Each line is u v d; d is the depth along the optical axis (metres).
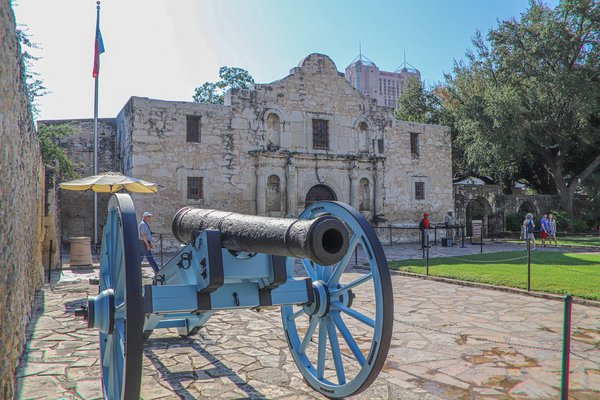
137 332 3.06
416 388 4.39
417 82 35.31
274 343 5.91
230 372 4.82
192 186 19.20
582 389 4.36
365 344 5.86
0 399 3.43
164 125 18.69
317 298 4.29
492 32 29.50
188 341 5.99
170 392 4.28
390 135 24.05
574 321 6.98
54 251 13.18
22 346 5.42
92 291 9.56
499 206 28.17
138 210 18.11
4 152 3.83
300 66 21.59
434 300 8.70
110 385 3.77
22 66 5.46
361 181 23.47
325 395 4.18
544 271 11.81
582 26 27.06
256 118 20.48
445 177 25.77
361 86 143.88
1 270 3.60
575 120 27.94
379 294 3.62
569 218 28.77
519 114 26.52
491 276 10.84
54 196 13.73
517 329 6.56
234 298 4.04
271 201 20.84
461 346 5.76
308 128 21.66
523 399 4.14
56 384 4.46
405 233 24.12
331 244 3.10
